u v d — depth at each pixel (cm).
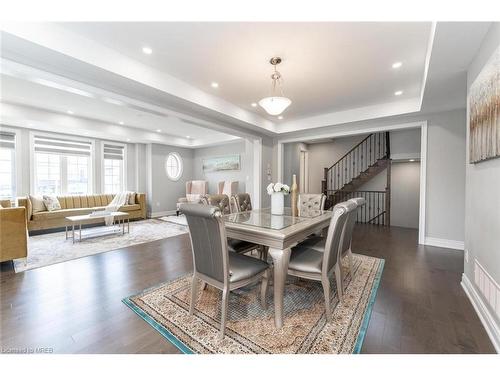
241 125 479
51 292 224
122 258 326
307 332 165
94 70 249
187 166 845
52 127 514
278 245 178
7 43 200
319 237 258
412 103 380
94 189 635
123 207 616
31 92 374
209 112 392
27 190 521
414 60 266
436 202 389
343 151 746
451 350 148
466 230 229
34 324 173
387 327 171
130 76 269
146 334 163
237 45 241
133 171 725
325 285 178
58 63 234
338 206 179
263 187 573
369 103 410
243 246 249
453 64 225
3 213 279
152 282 249
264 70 295
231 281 165
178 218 696
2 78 323
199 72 302
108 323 175
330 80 320
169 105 352
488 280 174
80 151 614
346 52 251
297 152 701
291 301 209
